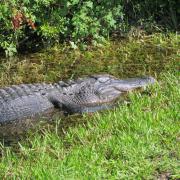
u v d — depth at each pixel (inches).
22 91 168.4
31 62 192.5
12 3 187.0
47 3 191.9
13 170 137.0
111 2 200.5
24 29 198.4
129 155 137.9
